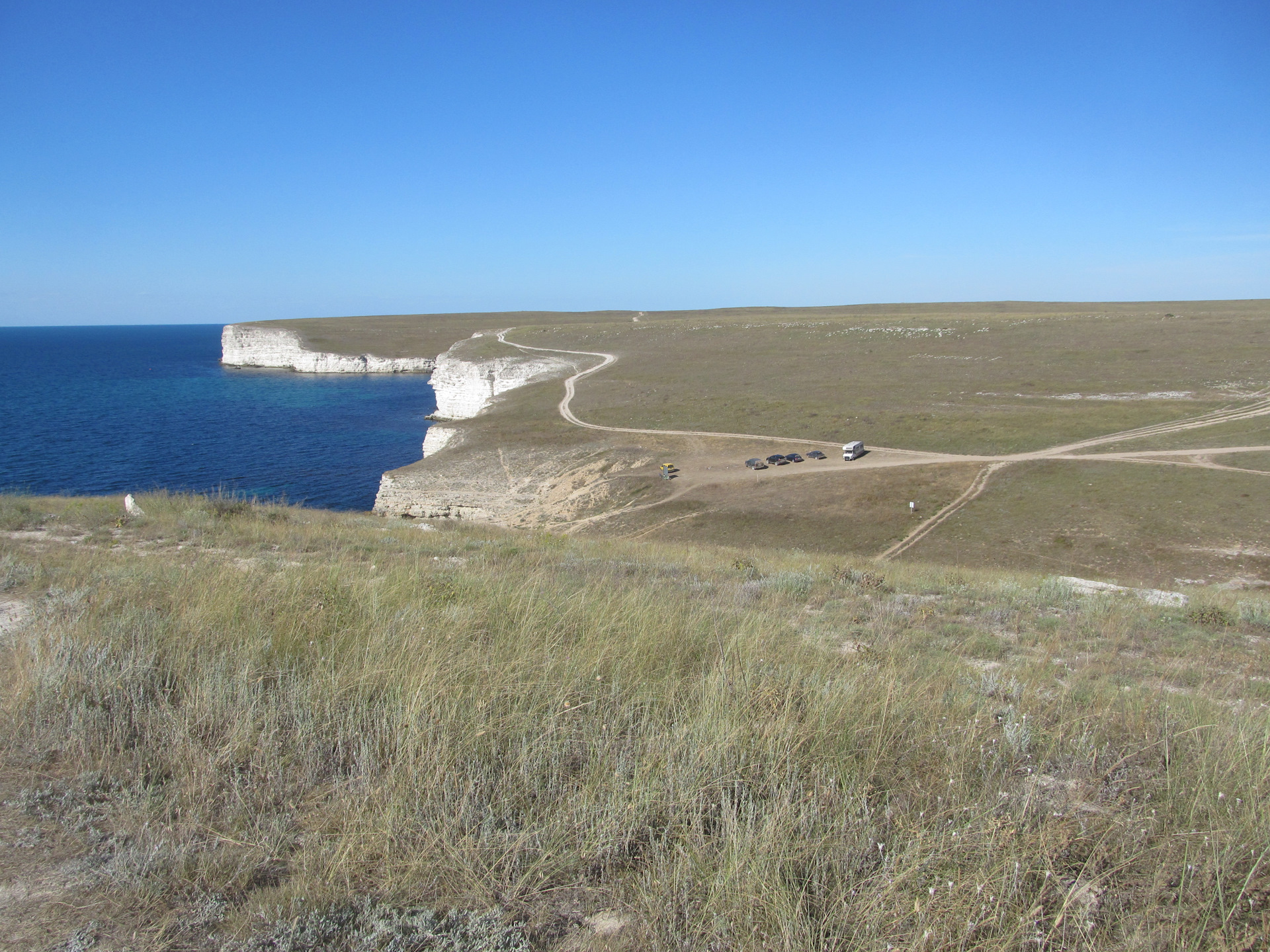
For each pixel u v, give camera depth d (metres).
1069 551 40.25
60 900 3.23
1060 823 3.93
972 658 8.29
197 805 3.97
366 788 4.06
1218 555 37.75
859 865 3.60
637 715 5.07
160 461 72.50
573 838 3.80
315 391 141.38
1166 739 4.76
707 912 3.28
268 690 5.26
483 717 4.75
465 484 63.53
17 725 4.75
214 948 3.02
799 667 5.92
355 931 3.13
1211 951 3.12
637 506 54.09
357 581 7.93
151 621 6.33
